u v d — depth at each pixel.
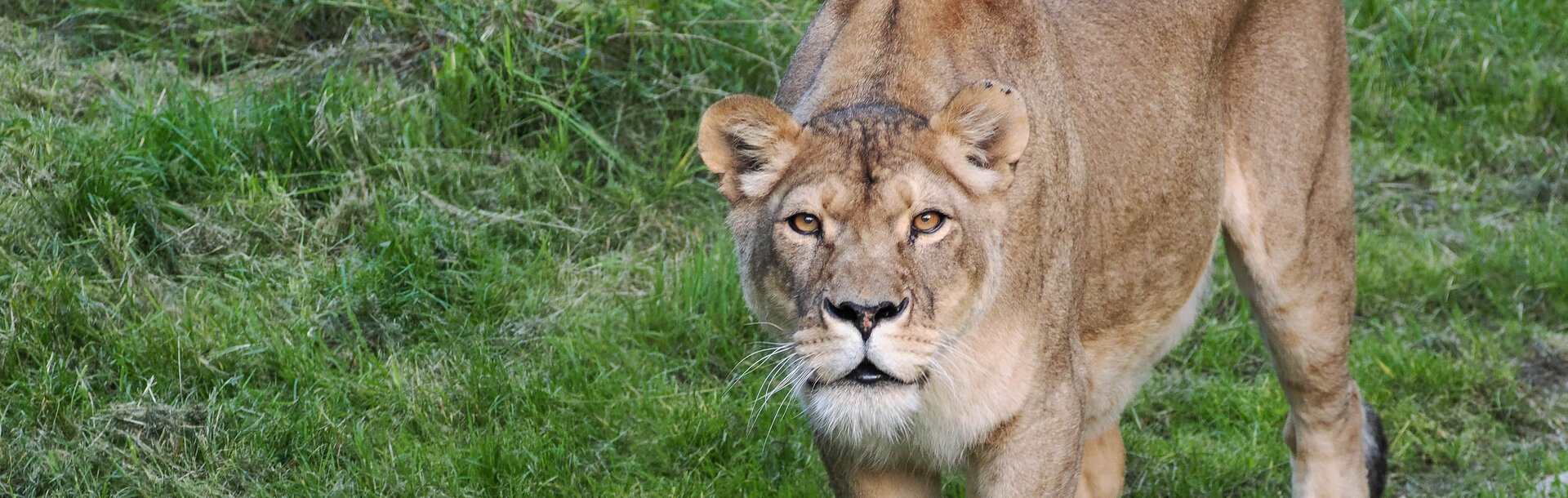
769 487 8.88
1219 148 8.17
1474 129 14.17
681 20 12.19
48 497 7.84
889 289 5.86
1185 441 10.04
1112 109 7.45
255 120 10.90
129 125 10.43
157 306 9.34
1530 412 10.71
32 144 10.00
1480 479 9.92
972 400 6.46
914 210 5.94
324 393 9.02
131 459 8.21
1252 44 8.27
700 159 11.72
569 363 9.68
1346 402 8.88
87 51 11.82
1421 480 10.07
